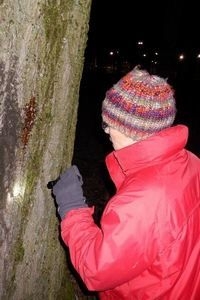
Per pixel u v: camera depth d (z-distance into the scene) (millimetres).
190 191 1370
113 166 1536
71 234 1404
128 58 30859
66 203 1486
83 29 1923
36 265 2119
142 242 1275
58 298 2500
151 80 1378
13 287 2016
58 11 1729
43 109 1806
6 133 1674
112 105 1398
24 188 1847
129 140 1434
